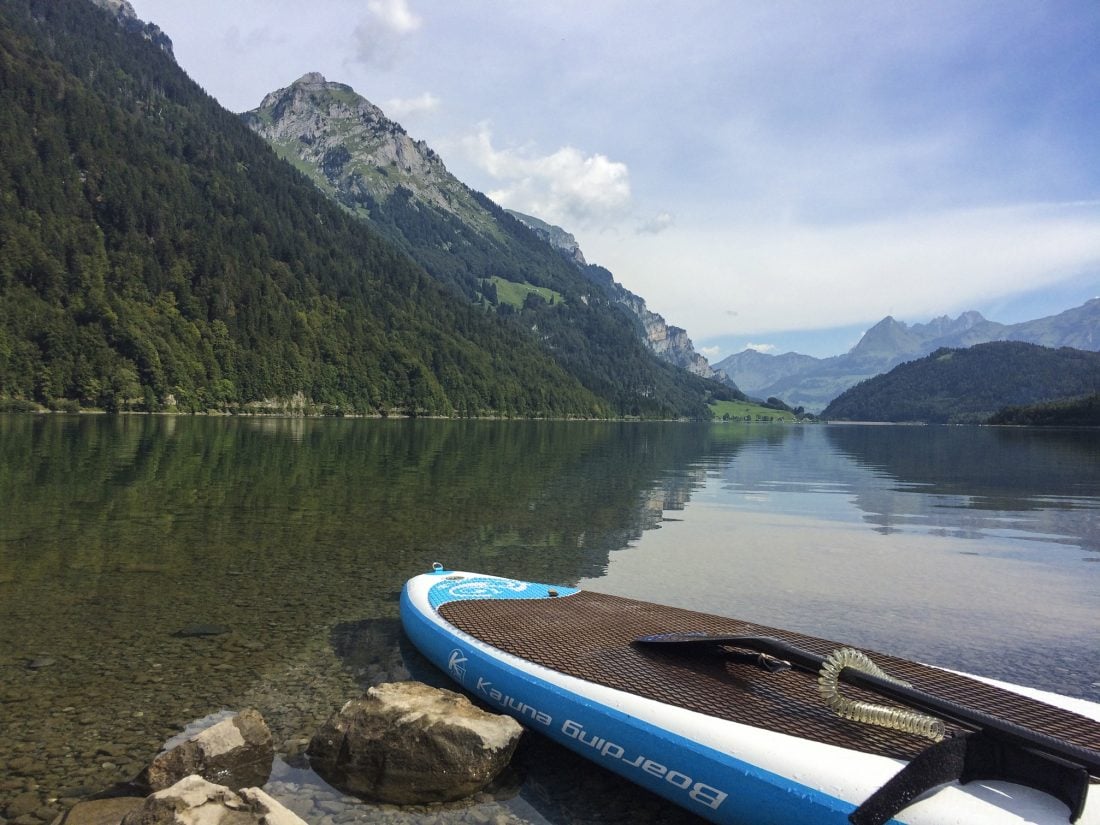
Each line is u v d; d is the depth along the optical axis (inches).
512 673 233.5
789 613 373.4
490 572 446.6
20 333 3708.2
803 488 1023.0
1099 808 141.5
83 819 165.6
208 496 732.0
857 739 175.2
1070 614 377.7
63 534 515.5
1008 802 146.6
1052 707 192.5
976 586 436.1
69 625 319.3
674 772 183.5
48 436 1615.4
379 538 539.8
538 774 206.5
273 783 193.5
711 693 205.3
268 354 4825.3
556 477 1095.0
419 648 289.1
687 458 1695.4
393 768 192.5
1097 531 650.8
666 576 450.9
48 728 220.8
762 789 167.3
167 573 415.8
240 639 307.1
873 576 459.8
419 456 1428.4
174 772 186.1
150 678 262.2
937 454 2012.8
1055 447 2475.4
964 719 156.8
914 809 147.2
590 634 263.1
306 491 803.4
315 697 249.3
